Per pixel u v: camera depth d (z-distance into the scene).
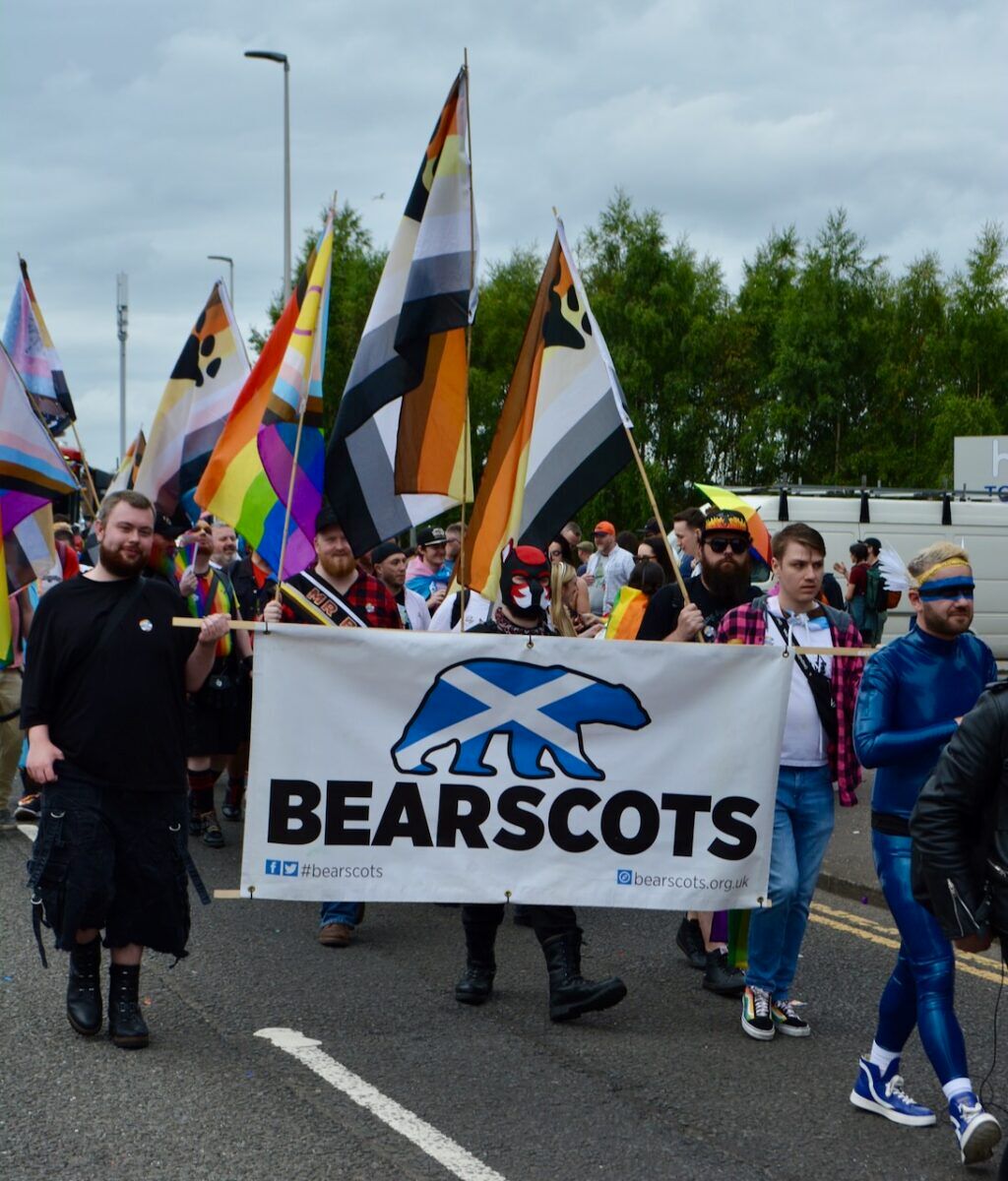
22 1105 4.47
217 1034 5.22
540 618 5.59
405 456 6.18
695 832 5.32
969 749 3.65
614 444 5.82
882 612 13.71
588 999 5.38
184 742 5.06
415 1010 5.59
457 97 6.05
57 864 4.84
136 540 4.94
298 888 5.23
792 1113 4.55
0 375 7.14
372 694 5.25
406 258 6.16
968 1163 4.10
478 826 5.31
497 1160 4.12
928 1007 4.27
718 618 6.03
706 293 40.75
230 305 9.13
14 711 9.04
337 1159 4.09
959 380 40.50
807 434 40.41
